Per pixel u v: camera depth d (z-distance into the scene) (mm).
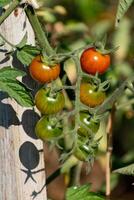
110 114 761
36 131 580
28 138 625
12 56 604
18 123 619
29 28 606
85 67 579
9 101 613
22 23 603
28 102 572
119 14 600
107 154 758
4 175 629
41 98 567
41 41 583
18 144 623
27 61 574
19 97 570
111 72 872
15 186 631
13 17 602
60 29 923
